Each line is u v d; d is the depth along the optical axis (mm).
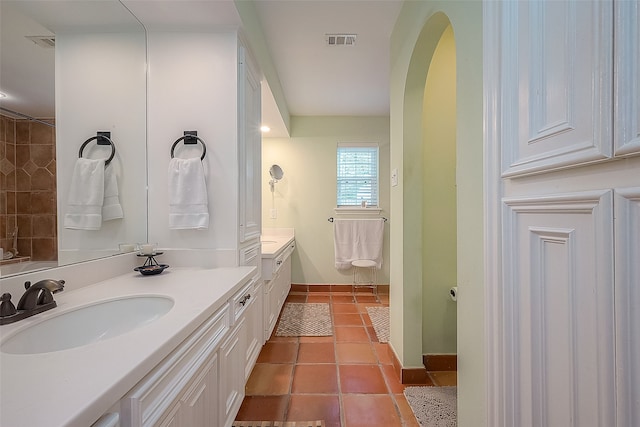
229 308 1156
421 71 1632
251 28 1673
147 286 1129
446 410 1474
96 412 455
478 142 899
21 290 875
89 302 920
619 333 464
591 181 519
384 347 2209
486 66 814
